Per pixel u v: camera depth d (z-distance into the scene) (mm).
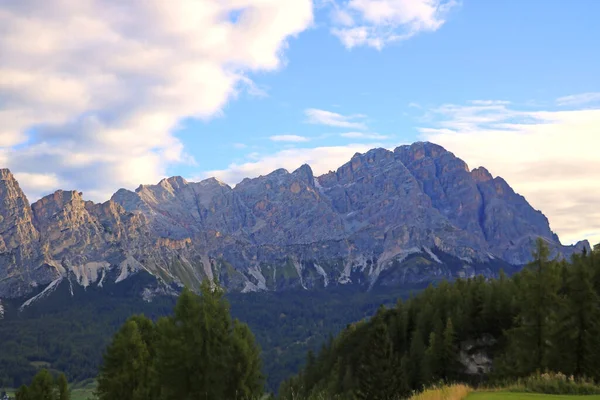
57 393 91562
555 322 63062
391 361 96062
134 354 72875
